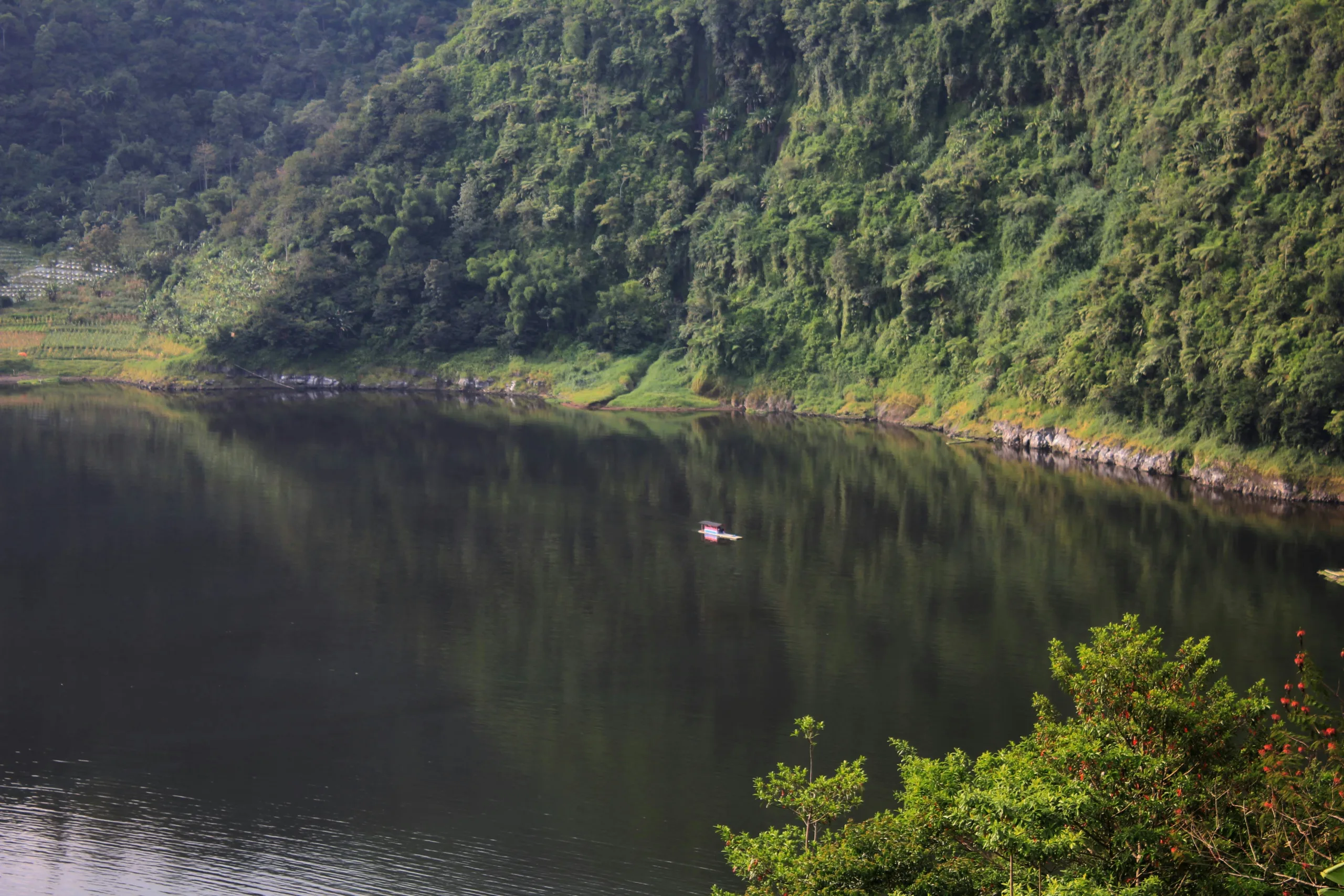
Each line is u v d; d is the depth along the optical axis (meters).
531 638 64.38
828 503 97.38
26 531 85.25
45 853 42.09
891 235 148.12
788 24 170.38
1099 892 22.34
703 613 68.50
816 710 54.19
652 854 42.00
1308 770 25.88
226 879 40.56
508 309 183.00
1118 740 25.86
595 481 106.50
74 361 182.75
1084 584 73.56
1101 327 114.50
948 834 26.30
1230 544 82.12
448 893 39.72
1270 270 101.25
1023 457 117.38
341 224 189.00
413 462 114.81
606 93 187.62
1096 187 136.00
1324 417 92.75
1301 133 105.75
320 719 53.78
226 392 173.25
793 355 155.12
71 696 56.16
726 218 167.12
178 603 69.75
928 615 67.88
